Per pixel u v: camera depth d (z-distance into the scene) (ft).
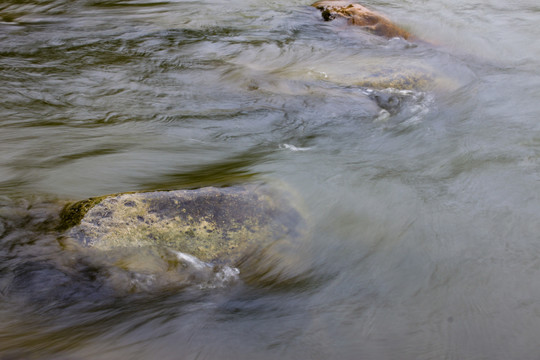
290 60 25.93
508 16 35.14
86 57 25.76
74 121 19.33
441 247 13.01
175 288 10.61
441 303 11.26
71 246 10.82
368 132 19.30
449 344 10.23
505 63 27.37
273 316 10.57
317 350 9.93
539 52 29.17
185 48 27.20
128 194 11.96
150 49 26.96
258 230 12.05
